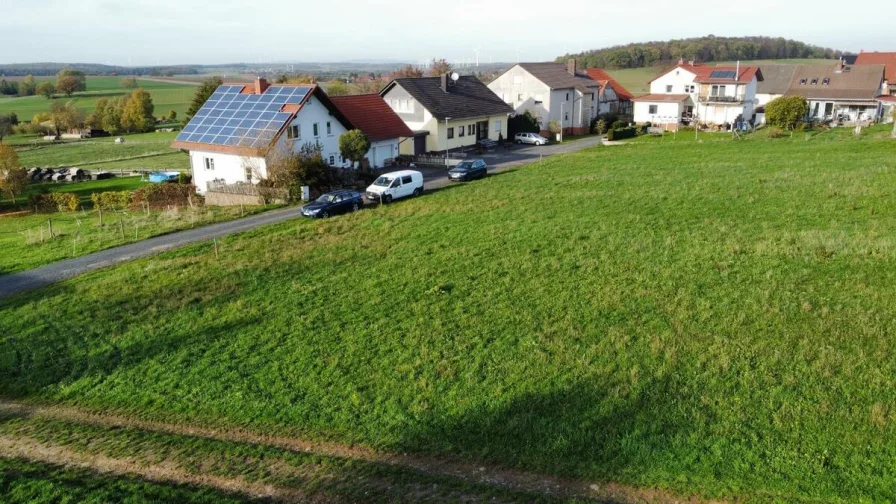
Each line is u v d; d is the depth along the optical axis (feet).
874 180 102.06
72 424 49.39
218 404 50.55
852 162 122.93
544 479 39.42
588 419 44.86
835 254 69.97
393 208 114.73
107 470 42.65
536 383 49.96
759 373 48.55
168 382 54.44
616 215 95.55
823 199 94.02
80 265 89.40
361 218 107.86
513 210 104.22
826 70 247.50
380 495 38.50
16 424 49.88
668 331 56.18
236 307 68.90
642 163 147.13
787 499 36.14
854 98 229.66
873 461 38.34
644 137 216.33
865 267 65.67
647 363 51.39
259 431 46.73
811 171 115.55
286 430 46.62
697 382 48.11
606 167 144.97
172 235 104.12
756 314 57.98
